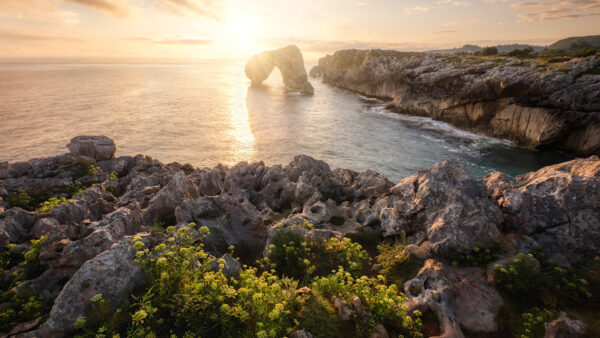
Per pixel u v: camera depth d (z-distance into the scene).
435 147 48.38
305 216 13.09
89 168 21.86
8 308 6.49
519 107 51.34
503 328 6.32
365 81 124.56
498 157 43.84
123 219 10.59
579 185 8.59
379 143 50.34
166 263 5.92
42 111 71.50
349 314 6.01
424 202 10.16
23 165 20.06
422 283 7.57
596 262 7.50
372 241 11.51
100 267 6.03
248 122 65.44
